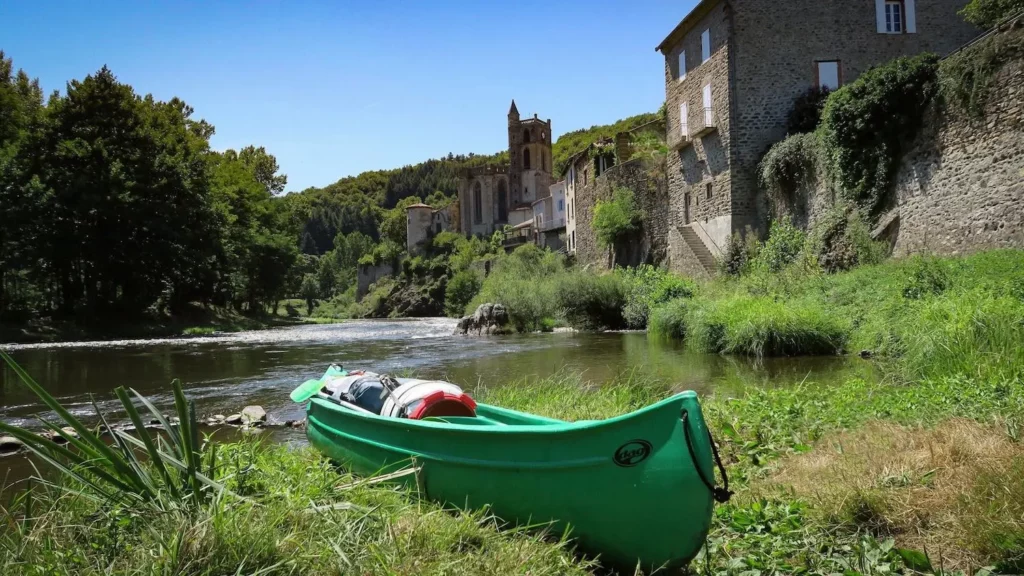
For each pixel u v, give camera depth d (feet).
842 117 65.57
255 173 212.43
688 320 61.16
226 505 12.44
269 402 37.17
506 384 37.86
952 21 84.89
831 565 12.25
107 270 113.50
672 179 105.09
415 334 100.73
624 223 118.93
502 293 100.27
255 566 10.98
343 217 552.82
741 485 17.38
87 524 13.24
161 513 12.44
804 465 17.42
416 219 345.51
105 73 114.52
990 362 26.96
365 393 20.49
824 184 71.26
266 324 148.05
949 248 55.52
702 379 37.70
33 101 136.87
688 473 11.80
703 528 11.96
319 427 20.08
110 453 13.25
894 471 15.44
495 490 13.99
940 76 56.34
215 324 129.29
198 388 42.96
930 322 34.12
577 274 96.27
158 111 128.36
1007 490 12.85
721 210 89.04
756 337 47.50
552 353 57.52
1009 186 49.47
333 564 11.36
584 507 12.83
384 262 341.62
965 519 12.60
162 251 114.52
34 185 103.50
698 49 94.58
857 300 51.01
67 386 44.60
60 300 118.83
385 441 16.79
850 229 64.18
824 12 84.84
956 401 22.27
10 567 11.21
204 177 127.75
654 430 12.15
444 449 15.10
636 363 46.91
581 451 12.88
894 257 60.80
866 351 43.73
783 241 72.90
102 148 110.11
